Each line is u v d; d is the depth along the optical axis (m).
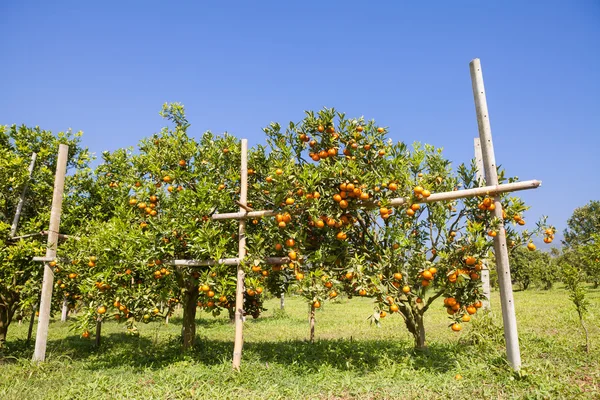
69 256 8.79
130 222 8.91
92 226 9.35
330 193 7.22
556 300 21.53
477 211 7.54
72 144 11.34
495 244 6.71
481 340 8.23
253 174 8.80
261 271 7.79
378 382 6.30
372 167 7.54
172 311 8.89
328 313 20.95
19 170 9.73
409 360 7.29
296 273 7.04
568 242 52.09
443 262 6.91
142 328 15.56
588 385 5.87
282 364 7.71
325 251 7.27
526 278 38.47
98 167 11.56
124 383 6.79
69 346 11.23
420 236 8.01
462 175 7.78
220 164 9.00
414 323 8.16
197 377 6.88
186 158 9.23
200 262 7.75
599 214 49.53
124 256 7.80
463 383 6.09
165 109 10.07
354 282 6.63
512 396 5.40
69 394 6.31
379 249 7.57
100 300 7.87
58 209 9.44
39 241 9.96
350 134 7.59
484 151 6.82
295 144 8.14
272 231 7.92
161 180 9.08
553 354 7.64
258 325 16.16
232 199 8.71
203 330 14.59
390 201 6.86
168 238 8.21
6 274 9.19
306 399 5.81
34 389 6.66
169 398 6.05
